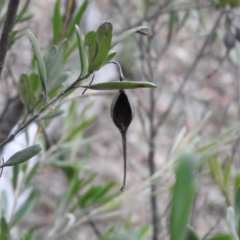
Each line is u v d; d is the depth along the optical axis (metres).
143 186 0.71
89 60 0.44
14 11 0.44
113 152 1.80
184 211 0.37
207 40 0.89
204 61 1.30
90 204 0.70
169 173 0.75
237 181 0.53
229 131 0.68
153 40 0.97
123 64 1.06
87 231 1.27
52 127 0.86
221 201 1.31
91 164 1.71
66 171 0.76
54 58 0.52
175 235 0.37
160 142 1.62
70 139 0.73
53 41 0.58
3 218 0.55
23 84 0.52
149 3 0.91
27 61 0.94
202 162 0.65
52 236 0.67
